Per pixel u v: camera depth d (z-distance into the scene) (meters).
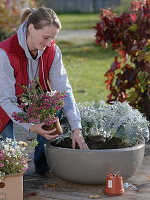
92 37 18.58
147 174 4.89
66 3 35.81
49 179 4.80
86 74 11.63
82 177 4.43
